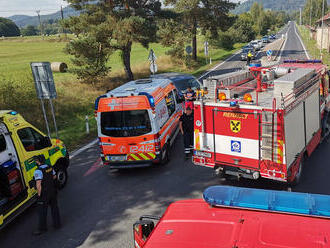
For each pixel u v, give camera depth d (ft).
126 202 24.79
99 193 26.78
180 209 11.07
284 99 22.20
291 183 24.41
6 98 54.44
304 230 8.95
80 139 43.93
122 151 29.45
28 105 55.21
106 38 77.10
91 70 77.10
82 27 76.43
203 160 24.88
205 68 109.70
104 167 32.83
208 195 10.78
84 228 21.52
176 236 9.44
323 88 30.45
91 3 77.10
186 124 32.17
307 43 182.91
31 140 24.56
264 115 20.90
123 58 85.87
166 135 32.19
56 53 198.08
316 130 28.12
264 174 22.03
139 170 31.19
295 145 22.67
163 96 33.47
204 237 9.17
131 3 80.84
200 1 121.49
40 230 21.17
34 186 21.31
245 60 124.47
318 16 307.58
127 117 28.86
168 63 119.24
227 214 10.25
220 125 23.44
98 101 29.01
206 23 128.47
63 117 54.75
